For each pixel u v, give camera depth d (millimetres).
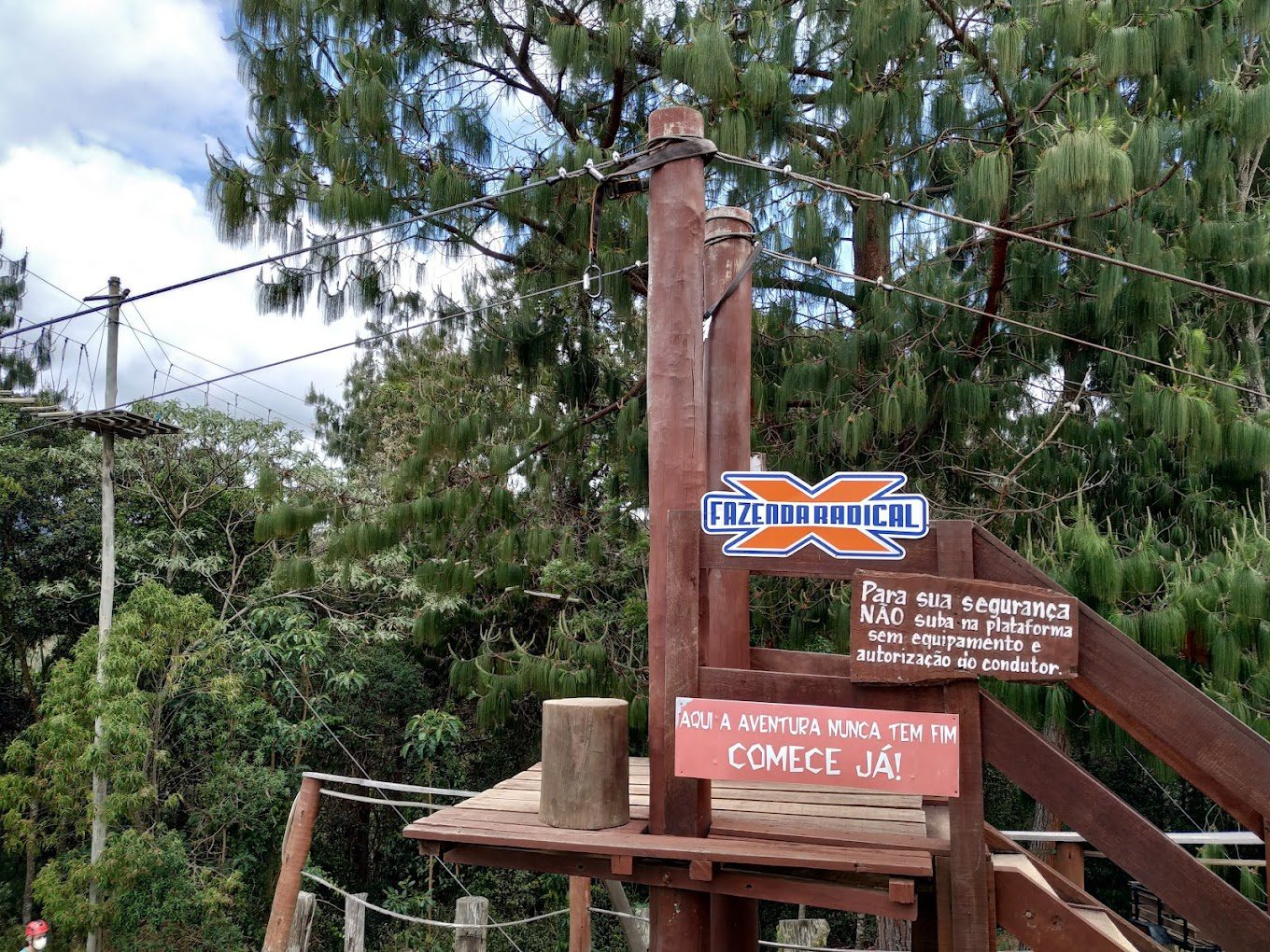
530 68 7625
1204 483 7055
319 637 12859
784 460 7195
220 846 12141
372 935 12711
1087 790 2938
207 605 10961
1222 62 5559
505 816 3629
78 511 13648
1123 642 2939
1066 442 6832
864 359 6746
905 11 5723
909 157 6836
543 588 10430
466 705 14367
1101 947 2930
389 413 15812
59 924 9812
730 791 4109
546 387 8750
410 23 6961
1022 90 6117
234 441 14172
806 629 7266
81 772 9883
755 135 6332
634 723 7551
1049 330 6258
